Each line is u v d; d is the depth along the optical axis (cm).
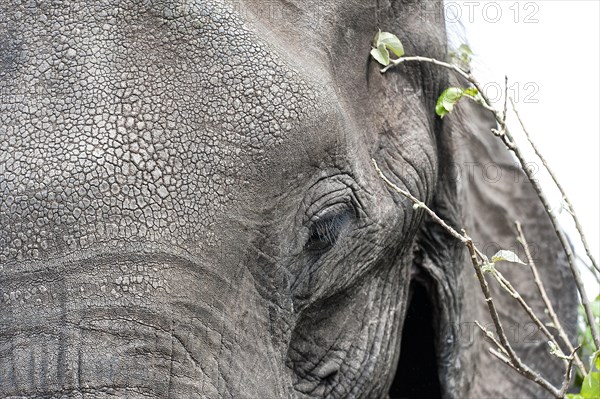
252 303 667
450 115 829
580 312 1034
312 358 747
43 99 616
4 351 596
